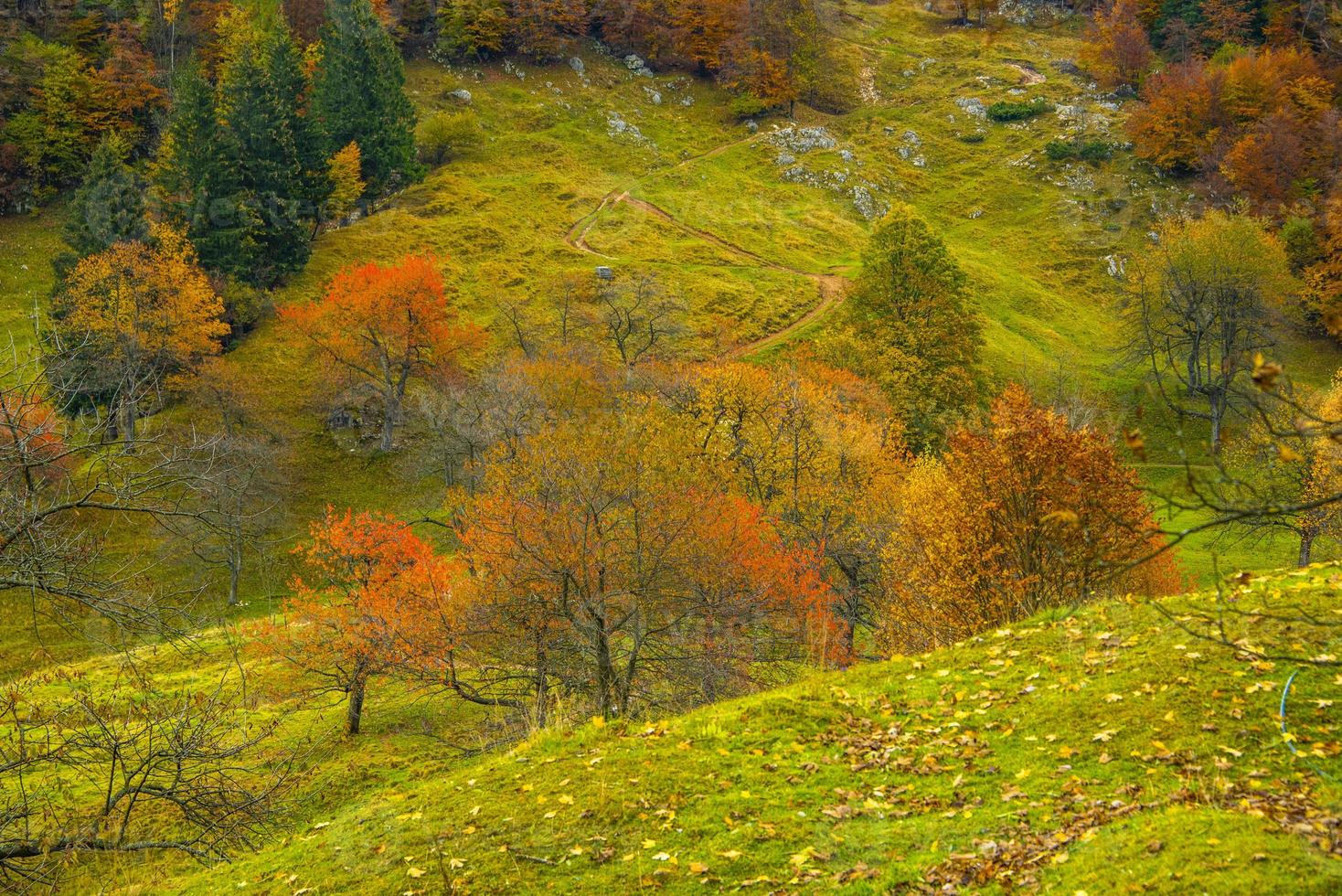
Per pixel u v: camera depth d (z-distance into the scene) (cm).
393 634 2991
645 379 5669
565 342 7312
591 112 12012
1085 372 7681
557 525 2650
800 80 12712
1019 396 2367
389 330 6719
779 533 3731
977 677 1523
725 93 12900
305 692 3322
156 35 11625
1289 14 12394
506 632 2825
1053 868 924
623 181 10850
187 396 6244
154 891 1310
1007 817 1067
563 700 2620
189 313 6191
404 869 1187
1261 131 10081
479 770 1478
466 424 5603
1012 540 2177
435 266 8656
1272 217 9225
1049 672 1473
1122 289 9081
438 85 11950
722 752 1356
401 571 3122
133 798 1353
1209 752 1124
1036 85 13100
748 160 11475
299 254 8169
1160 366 7406
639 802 1241
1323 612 1422
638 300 7506
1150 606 1617
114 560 5006
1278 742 1118
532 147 11200
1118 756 1168
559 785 1325
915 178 11475
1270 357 6962
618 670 2661
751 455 4347
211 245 7619
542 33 12656
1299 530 3459
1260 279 6988
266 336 7544
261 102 8438
